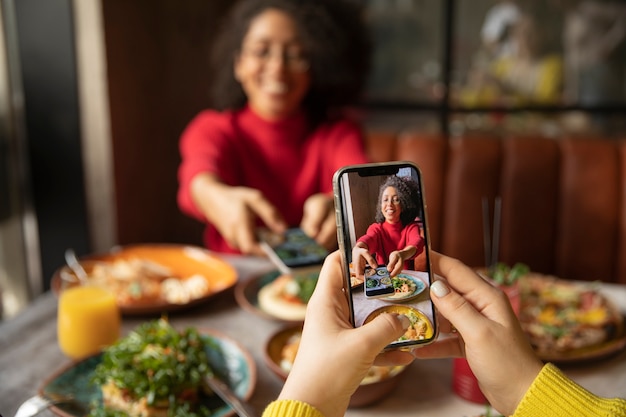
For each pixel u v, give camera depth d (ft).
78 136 6.42
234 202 4.17
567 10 7.77
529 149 6.16
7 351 3.38
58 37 6.18
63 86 6.30
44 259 6.77
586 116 8.01
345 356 1.72
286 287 3.99
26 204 6.68
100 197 6.61
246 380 2.94
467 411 2.78
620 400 1.89
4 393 2.96
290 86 5.49
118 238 6.77
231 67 5.92
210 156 5.19
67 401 2.79
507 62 7.98
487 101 8.11
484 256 6.25
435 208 6.28
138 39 6.86
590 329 3.38
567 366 3.12
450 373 3.10
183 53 7.72
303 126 5.87
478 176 6.19
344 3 6.03
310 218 4.08
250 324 3.74
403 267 1.96
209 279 4.46
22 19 6.16
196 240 8.30
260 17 5.39
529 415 1.85
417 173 1.97
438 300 1.92
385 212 1.95
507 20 7.86
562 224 6.16
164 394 2.72
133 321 3.80
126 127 6.73
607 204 6.04
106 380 2.81
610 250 6.09
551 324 3.50
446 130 8.19
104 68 6.28
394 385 2.83
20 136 6.48
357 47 6.18
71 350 3.33
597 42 7.81
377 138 6.48
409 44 8.10
